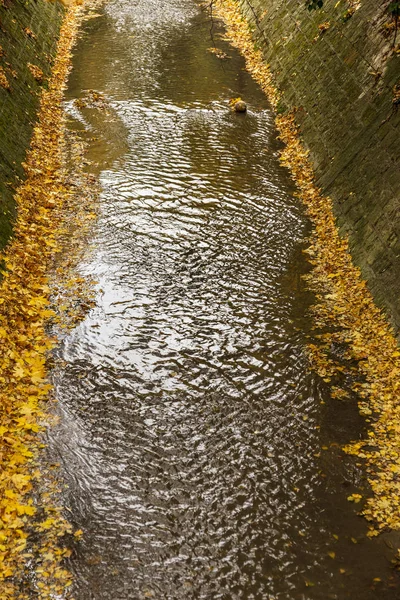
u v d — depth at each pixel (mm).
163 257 12188
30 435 8211
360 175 13469
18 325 9844
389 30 15242
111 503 7504
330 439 8555
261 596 6645
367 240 12039
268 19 24766
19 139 14836
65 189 14250
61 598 6449
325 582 6828
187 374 9477
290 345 10203
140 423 8609
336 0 19578
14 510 7195
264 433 8594
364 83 15391
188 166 15758
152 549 7031
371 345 10141
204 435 8500
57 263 11742
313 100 17625
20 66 18047
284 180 15531
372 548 7203
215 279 11688
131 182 14773
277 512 7555
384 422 8805
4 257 10922
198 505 7574
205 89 20562
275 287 11602
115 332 10188
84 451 8125
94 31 25609
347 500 7746
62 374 9297
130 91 19953
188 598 6578
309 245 12953
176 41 24906
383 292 10812
